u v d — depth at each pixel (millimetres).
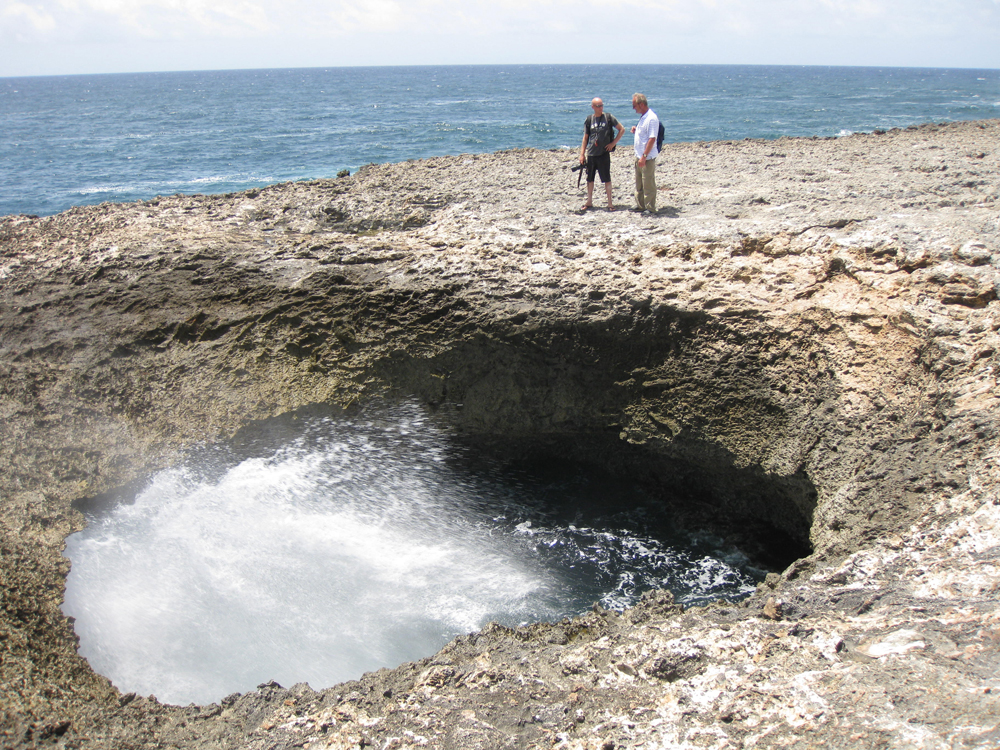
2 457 8336
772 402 7703
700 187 11719
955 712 3473
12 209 27875
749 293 7961
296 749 4434
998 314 6586
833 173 12133
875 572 5070
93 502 8469
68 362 9523
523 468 9641
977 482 5402
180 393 9352
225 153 41344
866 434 6844
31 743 4789
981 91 102812
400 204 11703
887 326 7117
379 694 4941
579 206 11047
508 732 4238
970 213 8602
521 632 5938
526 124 54250
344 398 9211
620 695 4395
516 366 8781
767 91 100062
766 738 3705
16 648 5891
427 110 73250
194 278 9922
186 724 5148
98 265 10312
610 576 8008
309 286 9414
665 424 8344
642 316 8195
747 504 8539
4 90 190375
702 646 4566
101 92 148250
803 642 4379
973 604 4293
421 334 8922
